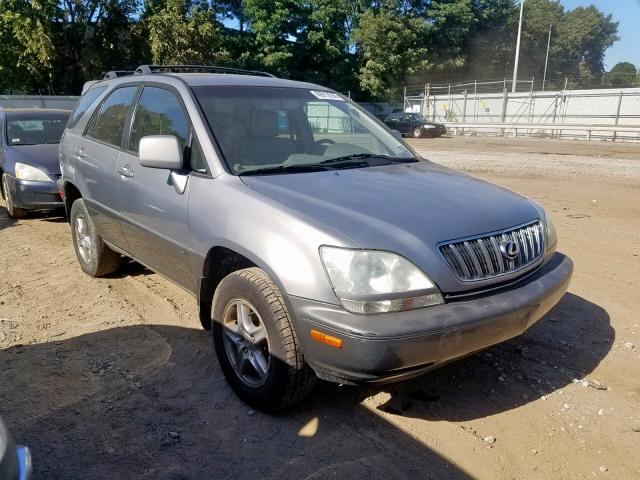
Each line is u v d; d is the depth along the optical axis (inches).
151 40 1261.1
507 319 112.9
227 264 137.3
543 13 2456.9
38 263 238.1
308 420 124.2
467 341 108.7
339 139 169.3
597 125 988.6
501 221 123.3
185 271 145.9
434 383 139.6
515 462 111.0
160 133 159.8
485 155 700.0
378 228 110.2
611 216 319.0
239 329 127.5
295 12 1681.8
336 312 105.3
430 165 166.2
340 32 1782.7
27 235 286.5
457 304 109.7
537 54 2534.5
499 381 140.6
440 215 118.3
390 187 132.6
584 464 110.7
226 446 115.6
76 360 151.3
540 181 455.2
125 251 183.9
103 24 1358.3
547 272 131.5
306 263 109.3
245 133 147.4
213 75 170.1
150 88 172.1
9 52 1285.7
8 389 136.6
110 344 160.7
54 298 196.5
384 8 1744.6
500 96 1327.5
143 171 159.0
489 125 1181.1
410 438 118.0
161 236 152.3
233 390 133.2
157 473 107.9
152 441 117.3
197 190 137.4
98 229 199.3
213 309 133.4
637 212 329.4
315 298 107.7
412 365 105.4
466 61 2032.5
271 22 1617.9
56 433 119.7
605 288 203.6
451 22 1859.0
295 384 117.3
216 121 146.6
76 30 1332.4
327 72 1759.4
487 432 120.5
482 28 2085.4
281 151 149.3
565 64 2669.8
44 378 141.8
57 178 298.8
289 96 167.8
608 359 151.6
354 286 104.7
